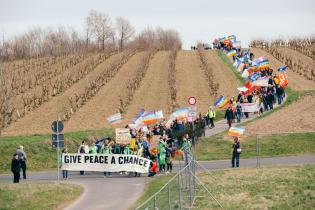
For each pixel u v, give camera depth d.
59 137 39.91
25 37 173.62
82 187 39.84
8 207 33.66
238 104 68.94
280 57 137.00
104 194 36.94
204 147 57.16
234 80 106.94
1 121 78.56
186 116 60.56
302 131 58.25
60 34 184.00
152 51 152.88
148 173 44.84
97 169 45.62
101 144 50.00
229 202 34.50
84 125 76.06
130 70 123.31
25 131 72.12
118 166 45.38
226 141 57.84
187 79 110.94
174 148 52.25
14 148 56.28
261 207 33.50
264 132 59.47
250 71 89.12
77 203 34.41
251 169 43.56
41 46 176.62
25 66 134.88
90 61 137.75
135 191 37.56
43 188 37.69
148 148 47.25
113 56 146.62
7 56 155.00
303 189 37.25
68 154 45.75
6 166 53.22
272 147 54.72
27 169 53.09
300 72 117.31
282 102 79.75
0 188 37.00
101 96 98.06
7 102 84.94
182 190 30.66
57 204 34.72
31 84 111.25
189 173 33.03
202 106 86.56
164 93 98.62
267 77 78.38
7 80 106.50
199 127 60.81
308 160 48.75
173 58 135.50
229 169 43.97
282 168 43.56
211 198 35.38
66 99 96.06
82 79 115.50
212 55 140.50
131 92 97.94
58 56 153.25
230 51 121.06
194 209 32.81
